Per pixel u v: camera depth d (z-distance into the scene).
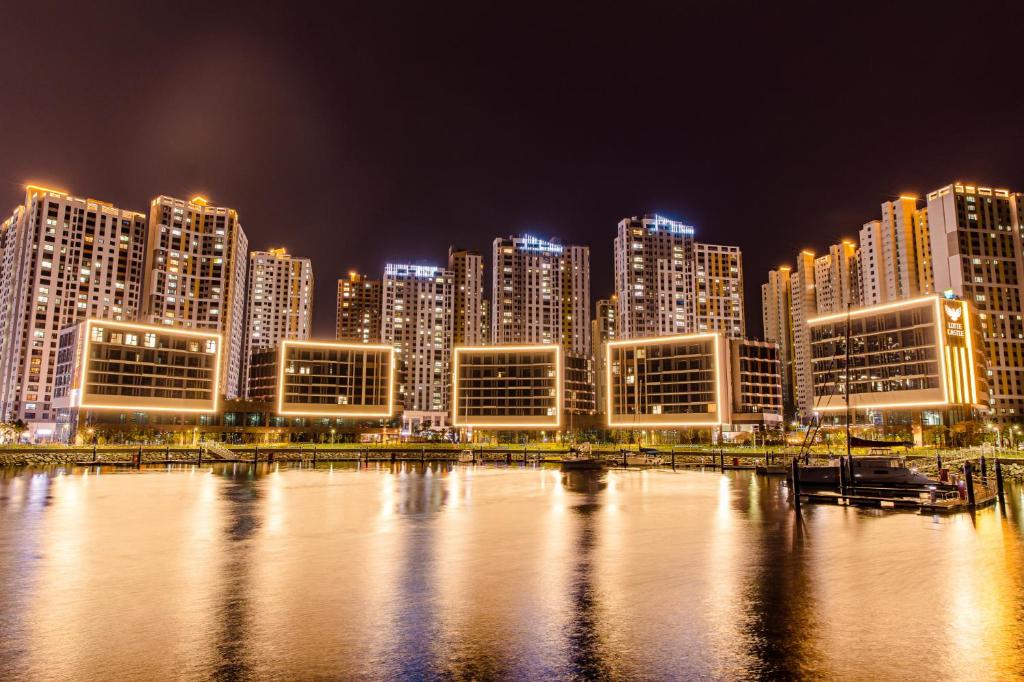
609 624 21.77
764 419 177.75
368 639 20.12
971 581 28.02
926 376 147.50
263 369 199.38
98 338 156.88
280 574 29.22
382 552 34.72
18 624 21.55
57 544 36.88
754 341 186.62
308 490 71.94
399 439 196.50
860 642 19.89
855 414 160.00
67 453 117.12
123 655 18.59
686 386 180.75
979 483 67.25
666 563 31.86
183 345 169.88
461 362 198.00
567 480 89.06
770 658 18.48
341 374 193.62
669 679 16.92
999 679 16.95
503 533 41.34
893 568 30.59
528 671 17.48
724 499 62.53
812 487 72.25
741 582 27.83
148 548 35.72
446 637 20.33
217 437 172.00
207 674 17.17
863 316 161.25
